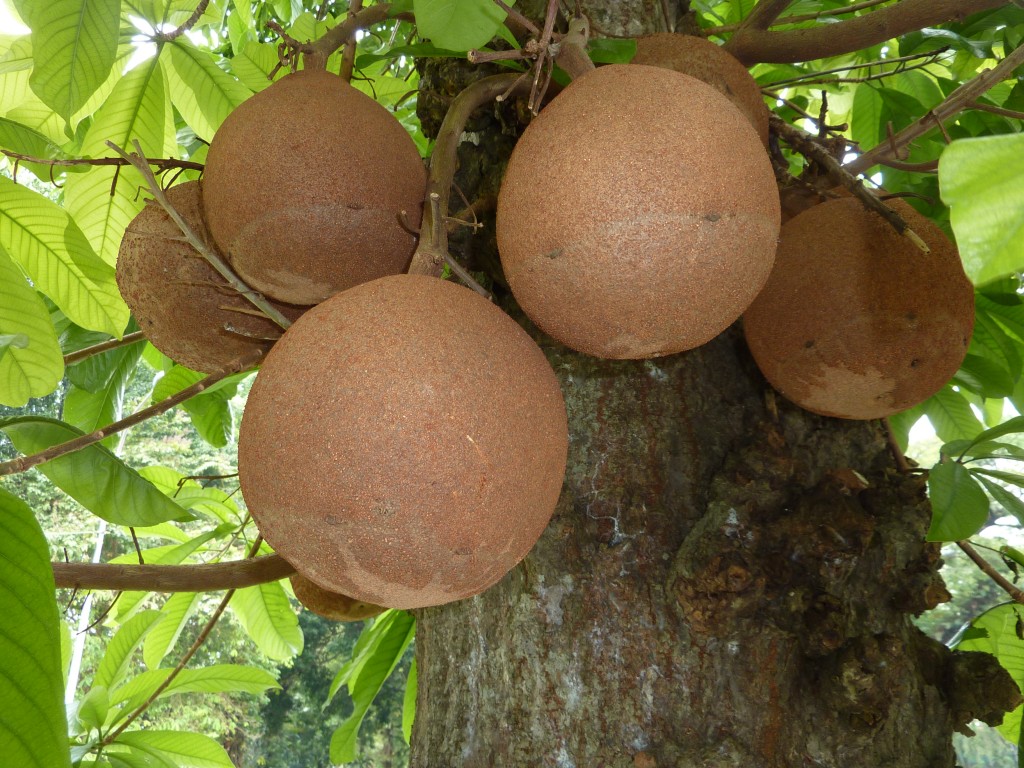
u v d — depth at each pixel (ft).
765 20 3.04
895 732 2.35
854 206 2.50
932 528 2.38
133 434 18.95
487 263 2.79
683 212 1.85
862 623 2.42
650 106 1.90
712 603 2.33
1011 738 3.39
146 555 4.14
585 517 2.48
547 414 1.87
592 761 2.29
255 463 1.81
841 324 2.42
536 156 1.95
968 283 2.48
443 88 3.00
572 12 2.40
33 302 2.70
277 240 2.35
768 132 2.73
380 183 2.36
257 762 20.75
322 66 2.54
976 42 3.39
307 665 21.56
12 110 3.19
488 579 1.89
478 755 2.40
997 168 1.11
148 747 3.89
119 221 3.30
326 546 1.79
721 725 2.30
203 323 2.72
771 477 2.48
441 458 1.72
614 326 1.97
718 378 2.68
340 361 1.75
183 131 4.28
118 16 2.47
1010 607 3.33
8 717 1.47
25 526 1.59
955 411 4.04
